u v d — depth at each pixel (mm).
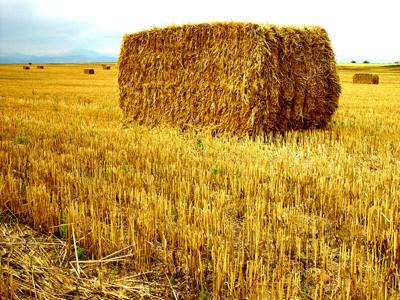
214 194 4551
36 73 52375
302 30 8703
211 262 3135
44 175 5004
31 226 3824
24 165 5418
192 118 9125
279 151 6715
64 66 87562
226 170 5613
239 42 7988
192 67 8906
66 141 7414
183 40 8914
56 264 3109
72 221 3688
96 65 95562
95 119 11039
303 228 3684
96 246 3338
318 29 9242
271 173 5297
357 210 4039
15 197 4172
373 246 3385
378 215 3572
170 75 9344
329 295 2703
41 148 6684
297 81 8680
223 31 8203
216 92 8578
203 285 2836
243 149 6848
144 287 2818
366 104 15984
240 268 2715
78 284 2832
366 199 4137
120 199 4250
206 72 8672
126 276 2963
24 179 5031
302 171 5332
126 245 3350
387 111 13312
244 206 4273
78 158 5988
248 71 7875
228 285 2697
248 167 5426
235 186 4754
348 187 4578
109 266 3113
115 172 5281
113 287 2814
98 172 5473
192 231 3309
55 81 35438
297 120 9000
